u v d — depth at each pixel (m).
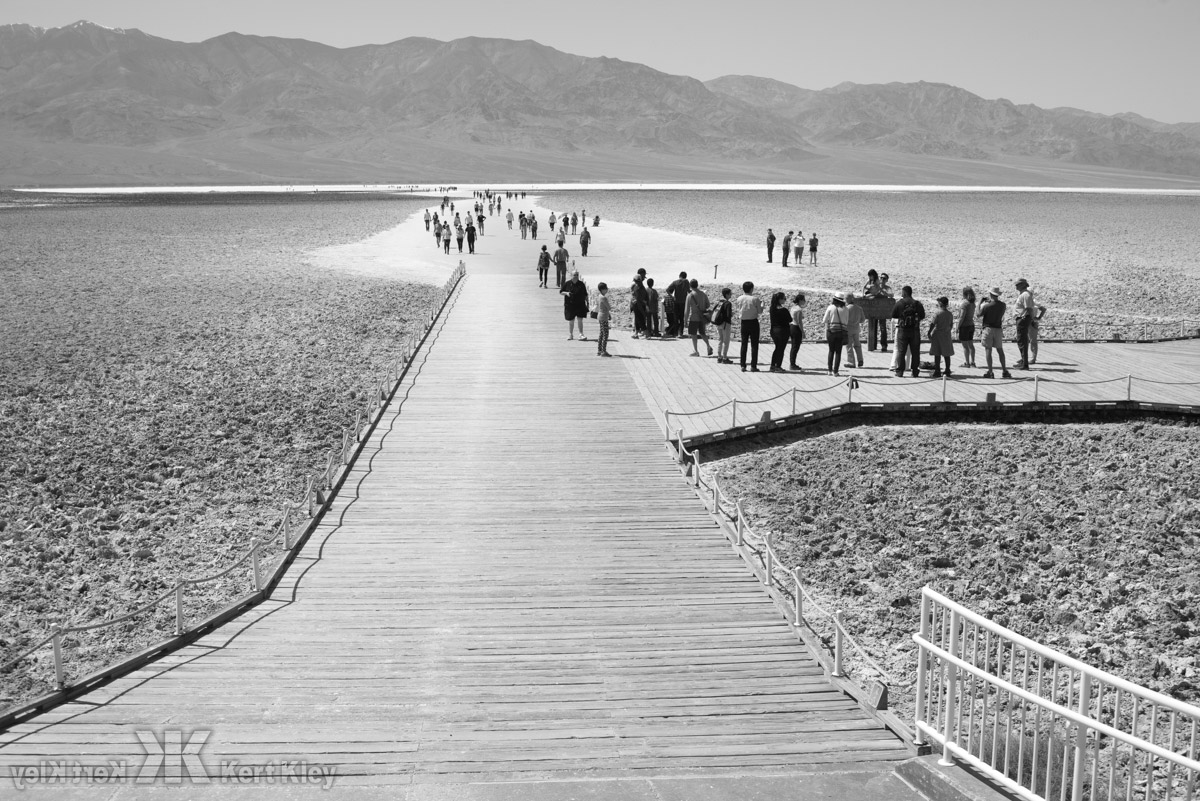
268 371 28.11
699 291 27.81
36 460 20.42
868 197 157.25
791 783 8.20
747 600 13.32
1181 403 22.91
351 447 19.95
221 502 18.30
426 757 8.86
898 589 15.17
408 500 17.22
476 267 50.88
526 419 22.03
